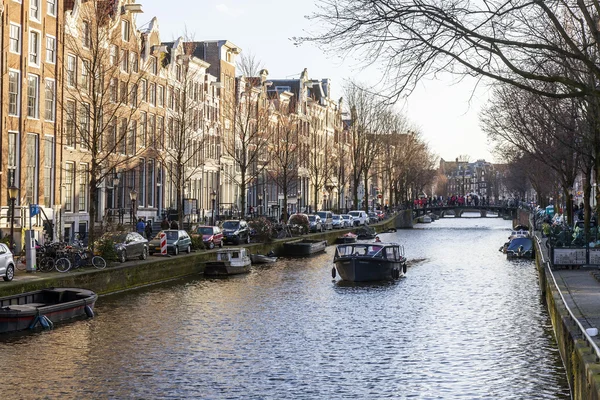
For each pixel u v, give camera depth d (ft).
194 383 67.97
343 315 104.37
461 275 156.76
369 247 147.23
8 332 87.30
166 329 92.07
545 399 62.95
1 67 140.97
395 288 134.62
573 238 131.23
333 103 423.23
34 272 111.65
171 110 213.25
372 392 65.51
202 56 261.85
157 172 207.21
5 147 142.00
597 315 74.54
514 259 195.42
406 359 77.56
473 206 456.04
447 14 54.60
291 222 241.96
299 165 306.96
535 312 106.63
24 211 137.18
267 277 150.10
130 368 72.90
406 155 396.78
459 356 78.74
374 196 498.69
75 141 151.64
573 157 176.55
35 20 150.71
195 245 163.84
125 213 188.24
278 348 82.53
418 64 55.31
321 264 180.04
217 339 86.89
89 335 87.45
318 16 54.90
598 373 43.80
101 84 139.23
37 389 65.41
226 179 265.54
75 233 164.25
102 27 140.56
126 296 117.91
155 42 214.07
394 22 54.39
